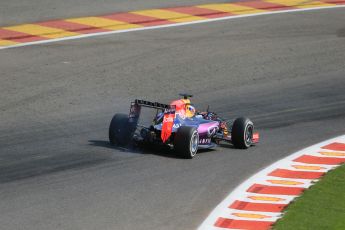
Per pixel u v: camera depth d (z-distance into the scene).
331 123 74.06
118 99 79.56
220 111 76.88
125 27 112.25
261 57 100.19
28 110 73.50
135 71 91.06
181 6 127.19
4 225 42.28
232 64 96.25
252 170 56.09
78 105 76.31
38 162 55.81
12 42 102.19
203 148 60.56
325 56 102.44
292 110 78.69
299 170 56.59
